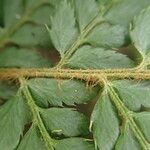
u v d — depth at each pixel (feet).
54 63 0.44
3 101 0.41
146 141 0.35
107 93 0.37
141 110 0.37
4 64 0.44
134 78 0.38
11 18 0.46
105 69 0.38
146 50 0.38
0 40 0.45
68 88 0.38
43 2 0.46
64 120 0.37
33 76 0.40
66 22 0.39
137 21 0.38
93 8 0.40
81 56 0.39
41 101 0.38
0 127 0.38
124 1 0.41
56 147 0.36
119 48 0.41
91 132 0.36
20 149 0.37
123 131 0.36
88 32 0.40
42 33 0.45
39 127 0.37
